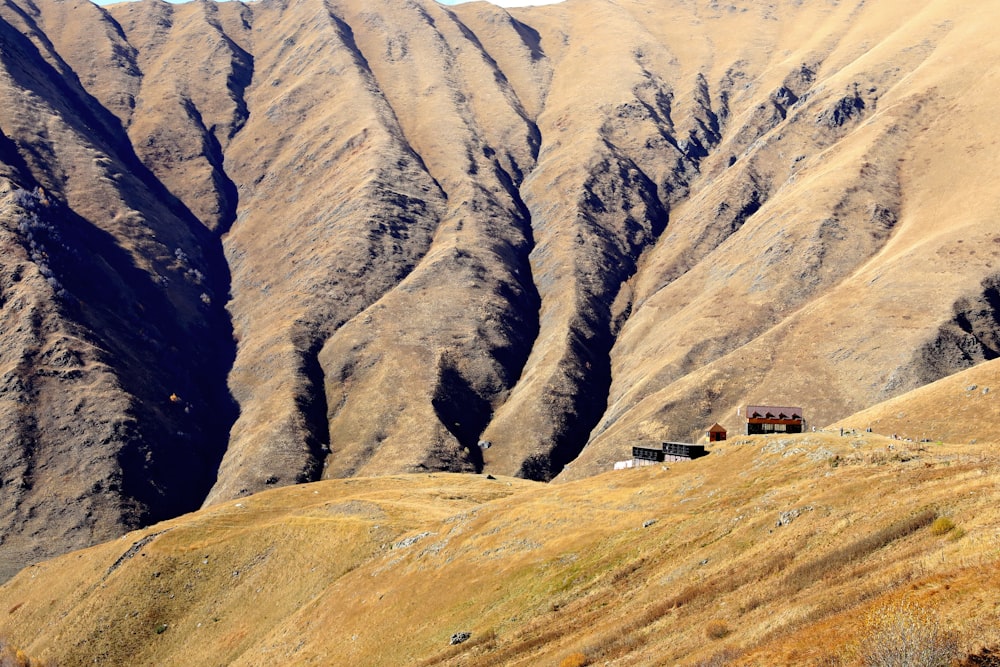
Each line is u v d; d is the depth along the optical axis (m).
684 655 47.38
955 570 38.34
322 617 118.88
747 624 47.12
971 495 50.94
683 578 65.06
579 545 89.31
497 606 84.44
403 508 158.75
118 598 153.12
